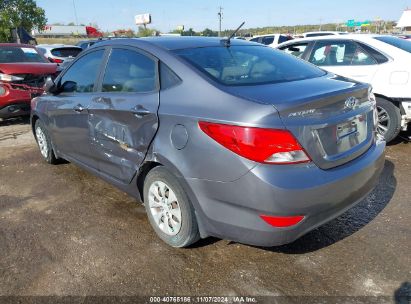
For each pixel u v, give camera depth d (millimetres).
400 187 4180
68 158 4473
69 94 4176
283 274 2768
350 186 2646
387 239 3178
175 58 3025
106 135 3508
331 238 3211
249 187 2377
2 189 4371
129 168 3291
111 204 3934
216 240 3205
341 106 2674
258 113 2350
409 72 5227
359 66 5641
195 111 2645
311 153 2447
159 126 2883
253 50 3570
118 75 3500
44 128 4844
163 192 3014
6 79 7000
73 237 3309
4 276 2803
